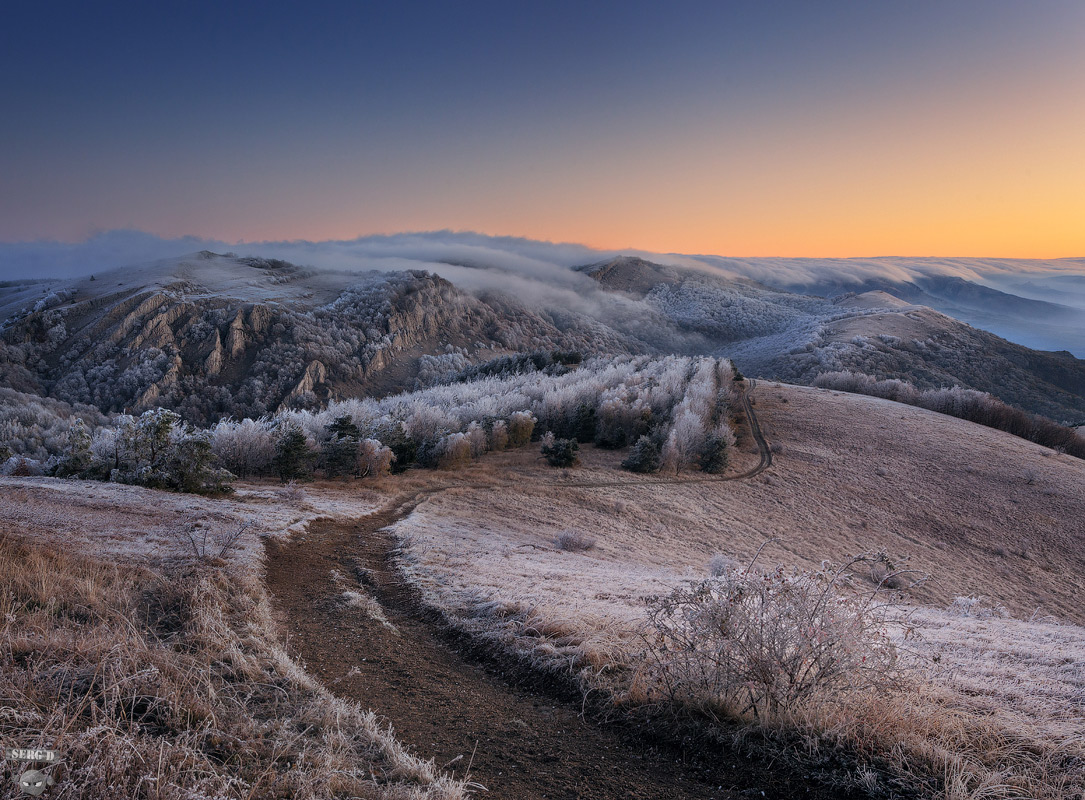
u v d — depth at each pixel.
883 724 4.67
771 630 5.27
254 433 45.88
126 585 8.25
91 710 4.02
